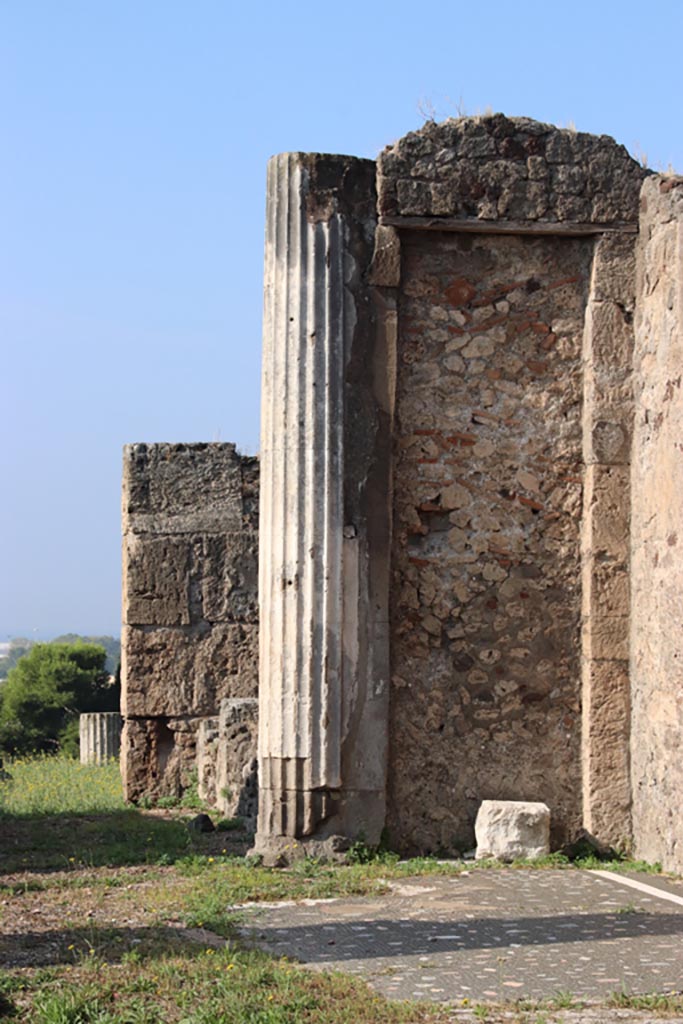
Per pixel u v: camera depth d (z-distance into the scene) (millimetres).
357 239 10562
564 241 11023
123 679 17406
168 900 8719
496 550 10828
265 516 10367
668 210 10133
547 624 10859
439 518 10820
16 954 7191
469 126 10797
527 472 10898
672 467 9867
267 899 8695
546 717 10789
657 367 10258
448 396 10828
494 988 6375
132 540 17484
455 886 9047
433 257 10859
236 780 14977
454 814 10602
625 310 10883
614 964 6781
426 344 10812
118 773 21750
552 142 10875
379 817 10266
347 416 10391
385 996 6262
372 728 10297
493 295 10922
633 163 10930
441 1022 5848
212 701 17312
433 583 10734
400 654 10625
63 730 49094
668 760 9836
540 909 8188
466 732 10688
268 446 10383
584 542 10859
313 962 6910
